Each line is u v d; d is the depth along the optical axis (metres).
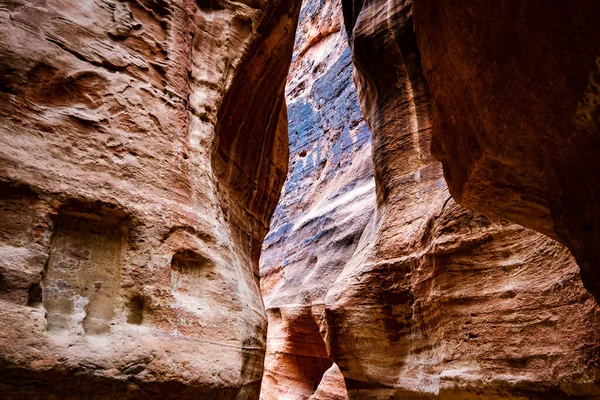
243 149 6.15
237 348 3.74
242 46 5.62
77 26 3.77
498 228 5.35
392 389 6.38
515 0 2.23
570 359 4.15
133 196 3.53
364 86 9.91
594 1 1.79
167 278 3.48
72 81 3.57
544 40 2.12
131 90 3.91
